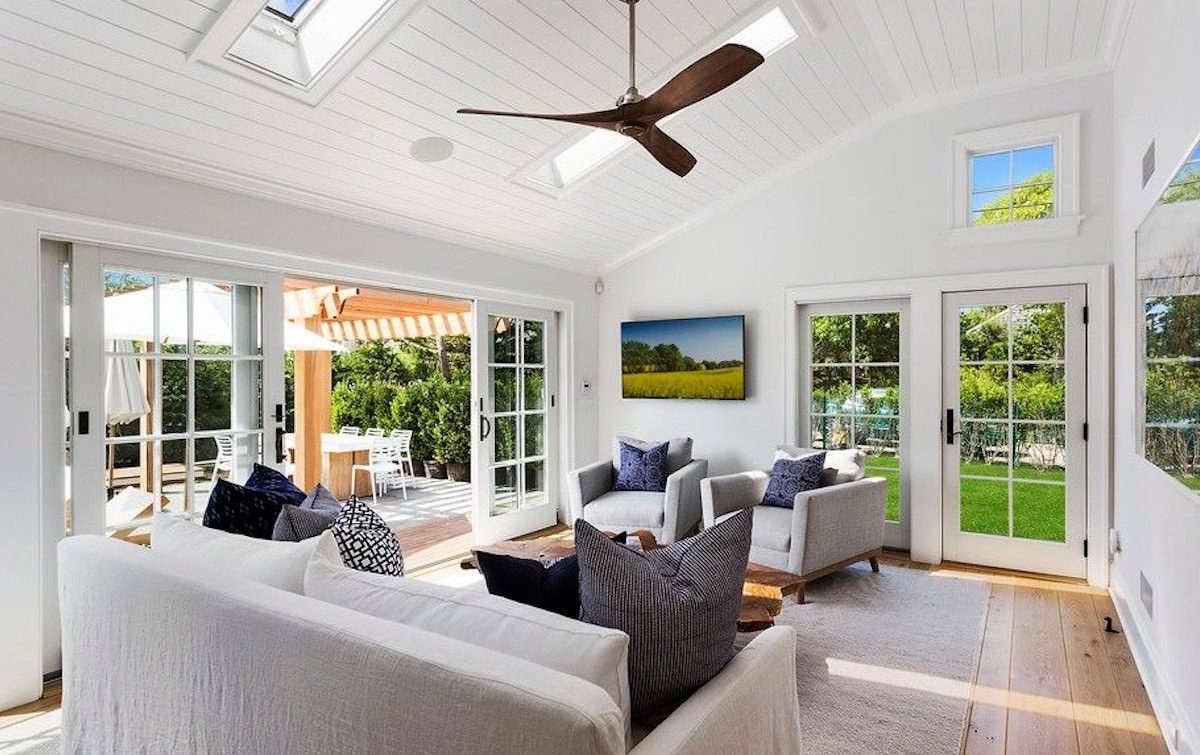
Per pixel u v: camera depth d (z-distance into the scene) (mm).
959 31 3572
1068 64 3973
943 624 3379
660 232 5449
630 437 5449
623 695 1262
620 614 1387
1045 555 4184
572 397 5621
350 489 7016
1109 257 3930
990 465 4355
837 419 4930
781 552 3770
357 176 3521
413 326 7395
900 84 4227
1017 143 4203
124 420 2938
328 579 1571
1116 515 3787
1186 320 1975
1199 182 1818
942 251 4434
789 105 4129
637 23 2965
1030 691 2688
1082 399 4055
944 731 2379
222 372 3303
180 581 1575
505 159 3764
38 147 2584
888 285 4598
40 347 2613
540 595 1625
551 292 5375
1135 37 3072
